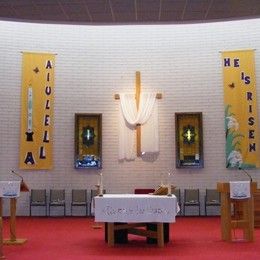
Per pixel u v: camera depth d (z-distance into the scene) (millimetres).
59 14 9422
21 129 13125
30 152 13109
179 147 13188
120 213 7523
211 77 13391
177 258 6531
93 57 13641
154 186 13172
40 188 13055
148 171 13242
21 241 7988
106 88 13562
